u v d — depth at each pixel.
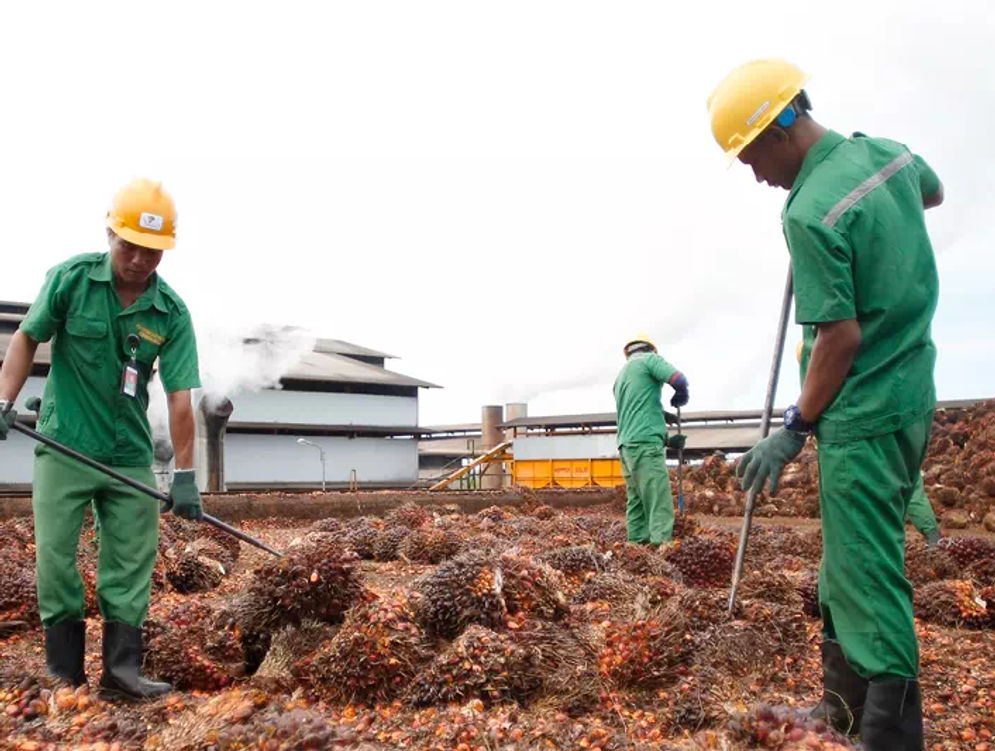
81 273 5.68
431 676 5.32
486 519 15.00
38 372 48.19
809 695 5.56
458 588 6.33
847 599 4.24
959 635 7.43
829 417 4.30
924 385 4.29
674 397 12.95
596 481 42.25
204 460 46.16
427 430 66.81
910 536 17.19
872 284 4.23
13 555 9.44
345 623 5.70
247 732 4.12
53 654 5.68
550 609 6.76
